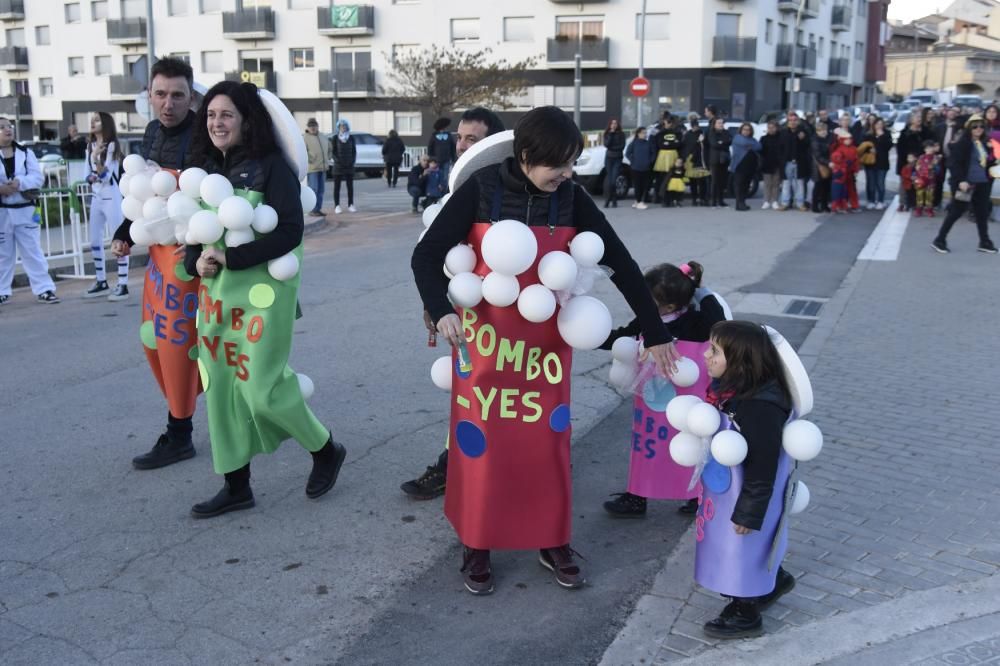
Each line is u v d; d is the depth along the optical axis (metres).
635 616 3.26
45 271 9.20
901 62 86.12
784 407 2.93
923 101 48.44
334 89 41.69
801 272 10.31
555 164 3.01
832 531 3.87
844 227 14.38
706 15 40.25
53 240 12.83
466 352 3.20
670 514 4.18
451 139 17.03
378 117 44.97
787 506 3.02
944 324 7.75
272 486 4.44
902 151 16.91
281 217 3.76
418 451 4.92
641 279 3.37
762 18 41.88
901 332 7.48
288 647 3.08
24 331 7.82
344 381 6.21
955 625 3.12
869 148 17.11
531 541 3.37
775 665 2.93
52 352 7.07
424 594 3.44
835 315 8.09
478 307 3.23
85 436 5.14
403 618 3.27
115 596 3.40
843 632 3.10
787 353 2.95
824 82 53.81
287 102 46.00
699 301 3.89
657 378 3.84
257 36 45.03
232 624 3.21
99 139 9.41
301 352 6.97
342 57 45.00
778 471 2.97
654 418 3.91
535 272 3.18
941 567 3.55
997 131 12.51
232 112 3.76
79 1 49.44
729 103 41.22
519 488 3.33
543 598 3.42
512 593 3.46
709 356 3.07
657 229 14.13
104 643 3.09
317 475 4.25
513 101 42.72
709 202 18.30
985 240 11.59
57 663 2.97
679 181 17.45
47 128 52.56
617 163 17.72
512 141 3.25
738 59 40.56
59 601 3.36
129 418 5.46
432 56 40.41
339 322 8.02
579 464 4.77
